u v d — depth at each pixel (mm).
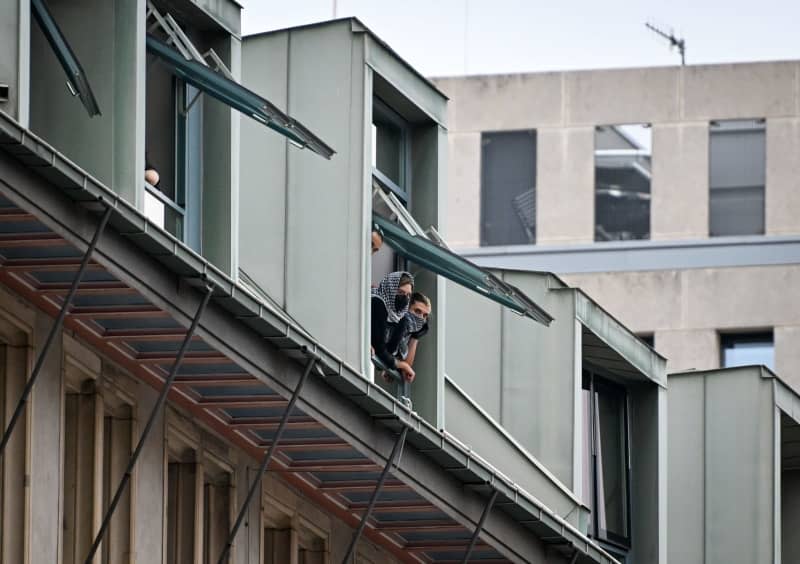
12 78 44906
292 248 56531
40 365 43500
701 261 117438
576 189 125188
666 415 75125
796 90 124188
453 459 55156
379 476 56250
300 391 50219
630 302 117312
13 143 41406
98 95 48625
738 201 124125
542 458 68188
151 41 50812
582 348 71125
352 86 56938
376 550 61719
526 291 68875
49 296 47094
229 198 52688
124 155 48469
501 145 126750
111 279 46281
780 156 123875
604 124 125625
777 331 116375
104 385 49812
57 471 48188
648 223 125000
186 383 51062
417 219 60188
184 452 53500
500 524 59000
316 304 56156
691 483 80062
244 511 48281
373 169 58250
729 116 124312
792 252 117062
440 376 59125
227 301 47219
